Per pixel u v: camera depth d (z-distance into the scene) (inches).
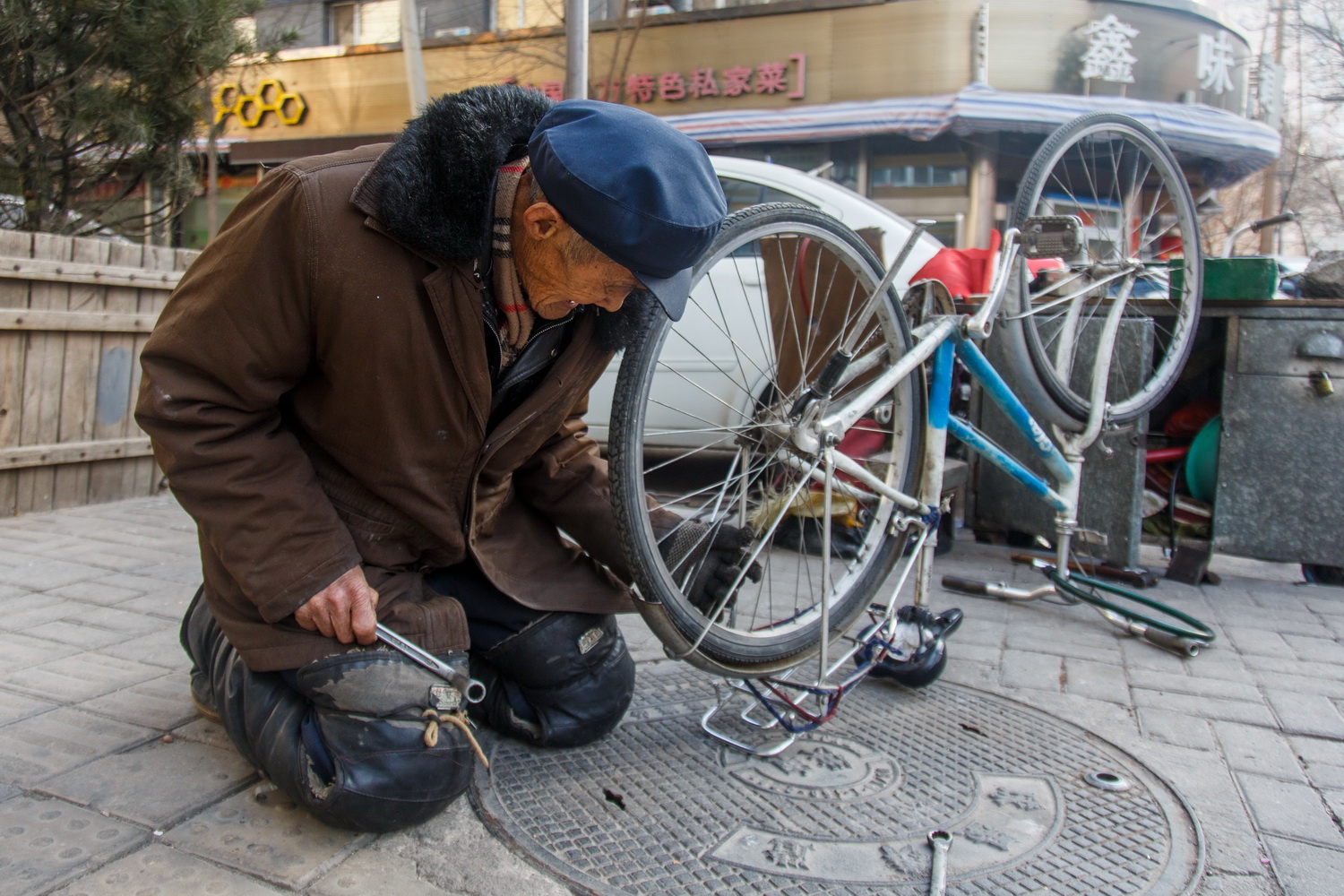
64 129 174.2
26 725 74.0
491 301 58.9
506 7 458.9
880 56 394.0
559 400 65.5
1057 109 384.8
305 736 59.4
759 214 74.2
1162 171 127.2
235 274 54.1
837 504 121.6
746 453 79.4
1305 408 127.6
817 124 406.6
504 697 75.7
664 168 51.1
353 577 59.5
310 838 60.2
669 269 52.0
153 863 56.7
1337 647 105.3
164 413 55.6
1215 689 92.4
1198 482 139.5
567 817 64.4
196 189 208.2
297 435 63.2
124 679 84.3
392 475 61.4
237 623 60.8
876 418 107.7
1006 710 86.1
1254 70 446.9
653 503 77.0
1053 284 123.2
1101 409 114.5
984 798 69.1
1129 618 108.5
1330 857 62.4
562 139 51.8
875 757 75.3
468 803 66.3
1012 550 147.6
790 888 57.1
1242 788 71.7
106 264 158.9
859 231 143.3
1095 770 74.2
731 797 68.0
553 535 77.9
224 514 57.4
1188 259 129.2
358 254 54.6
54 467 154.5
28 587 111.3
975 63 384.2
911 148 409.7
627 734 78.2
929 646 88.7
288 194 54.2
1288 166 563.5
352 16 483.8
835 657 97.3
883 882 58.1
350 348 56.5
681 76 423.2
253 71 285.0
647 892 56.1
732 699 85.7
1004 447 141.6
